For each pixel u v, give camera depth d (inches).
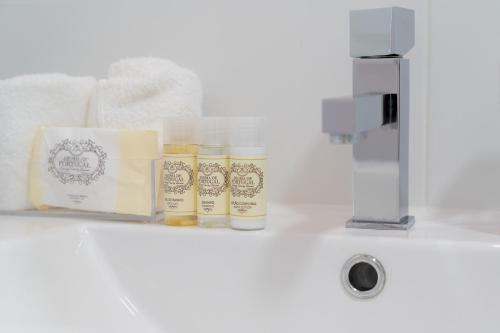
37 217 27.7
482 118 26.6
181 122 25.0
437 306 21.6
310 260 22.9
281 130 29.4
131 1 31.3
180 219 25.0
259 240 23.4
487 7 26.2
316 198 29.2
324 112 17.3
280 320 23.2
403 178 24.0
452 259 21.4
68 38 32.4
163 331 24.4
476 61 26.5
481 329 21.1
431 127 27.3
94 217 27.2
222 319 23.9
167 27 30.8
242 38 29.7
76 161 26.6
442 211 27.2
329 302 22.7
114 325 24.0
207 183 24.4
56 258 24.4
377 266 22.1
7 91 27.4
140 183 25.6
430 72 27.1
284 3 28.9
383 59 23.0
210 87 30.3
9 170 27.6
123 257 25.1
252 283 23.5
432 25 26.9
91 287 24.7
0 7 33.3
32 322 22.8
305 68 28.9
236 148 23.8
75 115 28.5
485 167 26.8
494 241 21.5
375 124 20.7
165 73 27.1
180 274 24.4
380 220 23.9
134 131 25.6
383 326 22.1
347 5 28.1
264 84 29.5
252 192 23.8
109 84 27.3
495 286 21.0
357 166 24.0
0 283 22.4
